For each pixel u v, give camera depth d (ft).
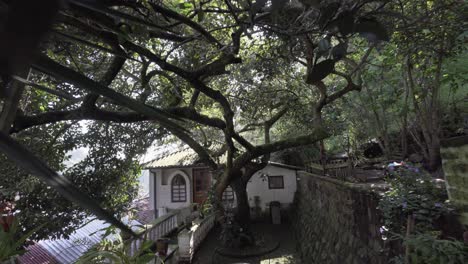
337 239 15.48
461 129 15.29
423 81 15.24
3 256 6.58
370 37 3.01
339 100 21.44
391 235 8.94
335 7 3.07
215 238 26.55
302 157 34.17
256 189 35.78
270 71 13.46
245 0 4.67
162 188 35.65
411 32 7.79
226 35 10.73
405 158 17.40
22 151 1.09
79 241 15.05
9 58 0.56
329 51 3.43
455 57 13.09
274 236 26.58
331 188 17.52
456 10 7.38
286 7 3.99
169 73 13.07
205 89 9.03
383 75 16.79
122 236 10.77
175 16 3.88
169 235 23.18
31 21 0.56
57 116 8.33
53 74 1.36
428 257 6.44
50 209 12.22
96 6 1.54
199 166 32.86
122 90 15.24
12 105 1.51
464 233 6.48
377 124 19.44
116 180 15.34
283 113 24.41
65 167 14.38
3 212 8.20
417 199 8.30
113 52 2.16
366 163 21.88
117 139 15.75
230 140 19.10
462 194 7.36
